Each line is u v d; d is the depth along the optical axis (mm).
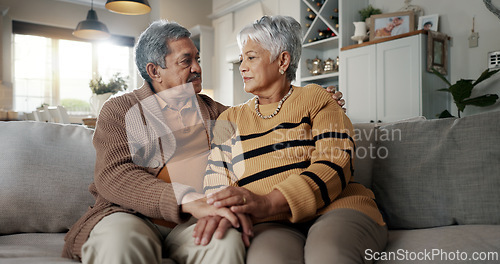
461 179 1271
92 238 973
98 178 1112
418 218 1310
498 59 3820
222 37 6777
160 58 1309
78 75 6859
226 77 6684
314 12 5273
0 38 5973
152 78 1349
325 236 939
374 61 4301
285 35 1295
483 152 1266
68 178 1438
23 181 1372
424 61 3920
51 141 1493
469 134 1319
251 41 1300
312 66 5238
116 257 890
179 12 7137
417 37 3920
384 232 1127
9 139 1441
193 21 7297
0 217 1337
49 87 6629
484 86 3943
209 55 6965
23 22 6289
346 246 908
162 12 6961
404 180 1362
